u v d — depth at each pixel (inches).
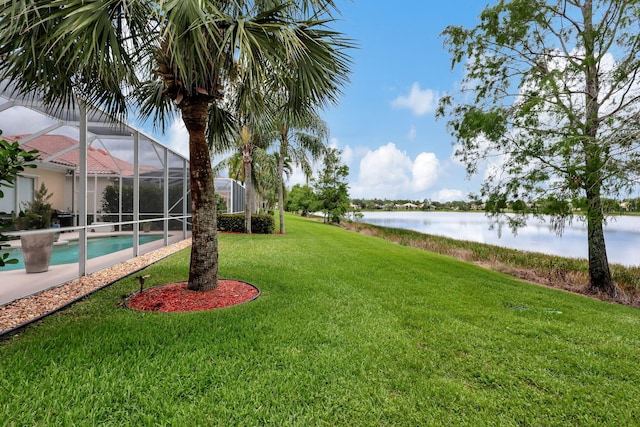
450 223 1411.2
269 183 861.2
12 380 86.4
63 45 107.8
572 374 103.1
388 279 234.2
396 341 121.0
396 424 75.0
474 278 264.7
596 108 288.8
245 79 133.6
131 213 494.9
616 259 500.4
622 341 135.5
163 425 71.5
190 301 159.2
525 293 223.6
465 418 78.2
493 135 303.7
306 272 241.0
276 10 125.5
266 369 96.7
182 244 397.4
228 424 72.2
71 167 448.5
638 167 231.5
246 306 154.3
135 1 113.7
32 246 217.6
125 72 131.3
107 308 149.3
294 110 181.6
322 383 90.5
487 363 107.6
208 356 103.2
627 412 82.7
